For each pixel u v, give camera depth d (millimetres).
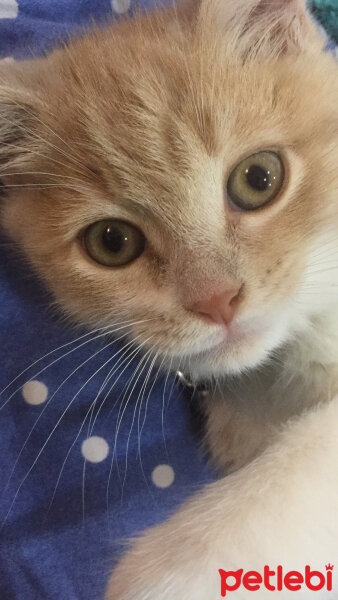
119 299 138
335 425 132
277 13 146
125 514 160
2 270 161
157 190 129
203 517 122
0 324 159
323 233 140
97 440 164
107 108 131
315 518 116
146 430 171
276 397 166
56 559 151
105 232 137
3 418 157
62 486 158
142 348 149
